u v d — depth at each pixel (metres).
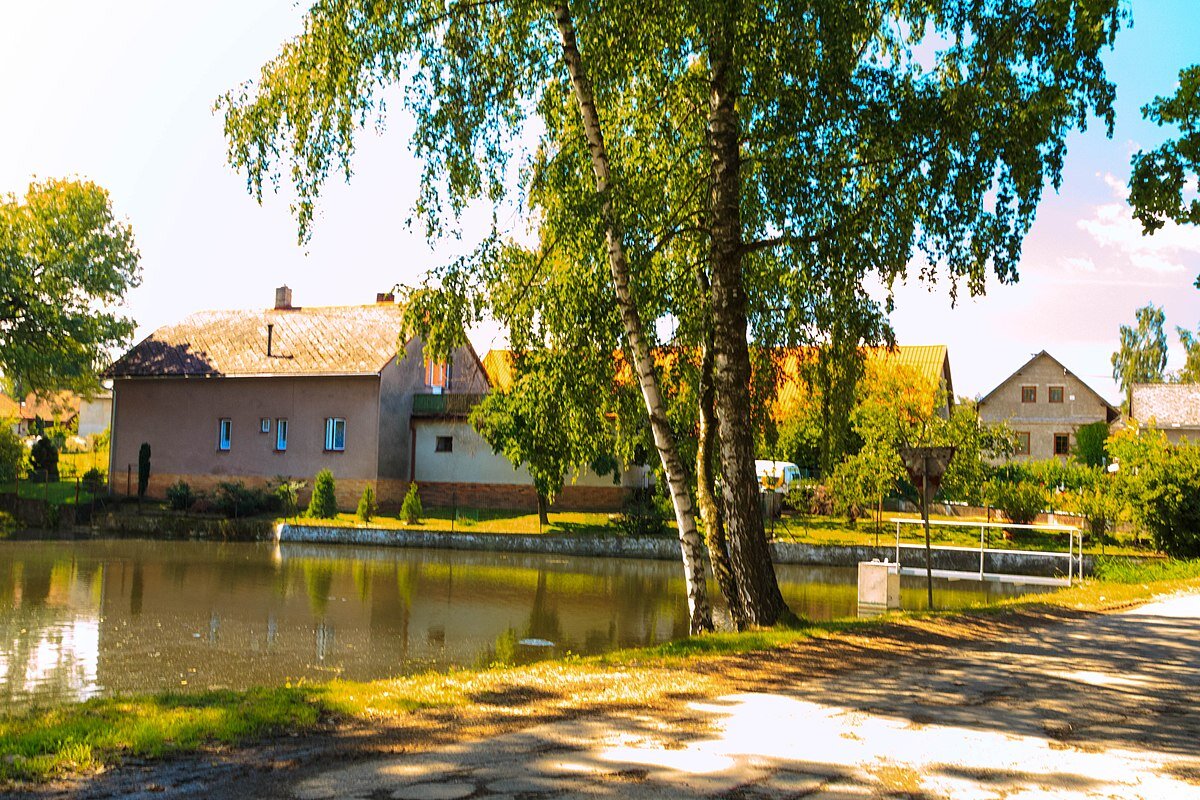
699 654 10.28
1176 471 29.56
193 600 20.16
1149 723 7.41
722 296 13.32
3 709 10.52
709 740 6.50
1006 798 5.32
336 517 39.31
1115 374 86.69
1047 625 13.55
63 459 62.25
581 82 12.67
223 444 46.09
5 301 46.31
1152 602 16.86
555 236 13.36
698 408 15.13
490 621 18.19
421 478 44.88
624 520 35.12
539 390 14.02
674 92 13.55
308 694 7.84
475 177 12.98
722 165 13.21
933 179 12.09
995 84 12.29
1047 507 37.25
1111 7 11.93
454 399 44.72
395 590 22.47
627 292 13.00
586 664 9.73
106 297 49.69
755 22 11.68
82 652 14.38
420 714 7.18
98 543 32.88
